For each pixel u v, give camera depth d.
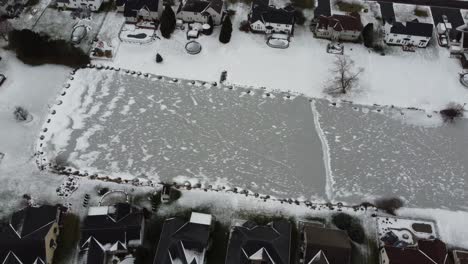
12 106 73.12
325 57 84.19
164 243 55.25
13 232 55.03
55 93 75.69
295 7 92.38
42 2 89.50
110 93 76.62
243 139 71.81
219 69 81.19
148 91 77.31
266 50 84.88
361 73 81.69
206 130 72.62
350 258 58.31
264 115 75.19
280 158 69.75
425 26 84.31
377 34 88.19
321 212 63.09
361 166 69.38
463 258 57.44
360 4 93.62
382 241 59.91
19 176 64.75
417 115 76.12
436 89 79.88
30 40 77.38
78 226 60.00
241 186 65.81
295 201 64.25
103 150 69.00
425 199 65.62
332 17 85.94
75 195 63.03
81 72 79.12
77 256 57.12
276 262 54.09
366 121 75.25
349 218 61.56
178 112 74.75
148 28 86.56
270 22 85.69
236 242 56.09
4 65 78.94
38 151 67.94
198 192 64.31
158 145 70.25
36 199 62.28
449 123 75.38
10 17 86.38
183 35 86.25
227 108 75.75
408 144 72.56
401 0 95.06
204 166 68.06
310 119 75.12
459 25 89.00
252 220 61.66
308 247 54.81
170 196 63.44
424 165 69.94
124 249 56.28
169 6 82.69
